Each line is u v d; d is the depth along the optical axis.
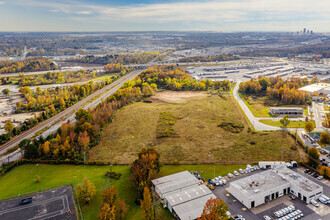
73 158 156.38
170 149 168.25
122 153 164.38
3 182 132.50
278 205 112.12
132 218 104.75
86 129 181.75
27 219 102.69
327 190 121.12
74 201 114.88
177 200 111.38
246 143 175.62
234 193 118.44
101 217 96.88
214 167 145.88
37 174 140.12
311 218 102.50
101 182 130.75
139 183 117.00
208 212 93.44
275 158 154.38
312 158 141.50
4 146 180.25
